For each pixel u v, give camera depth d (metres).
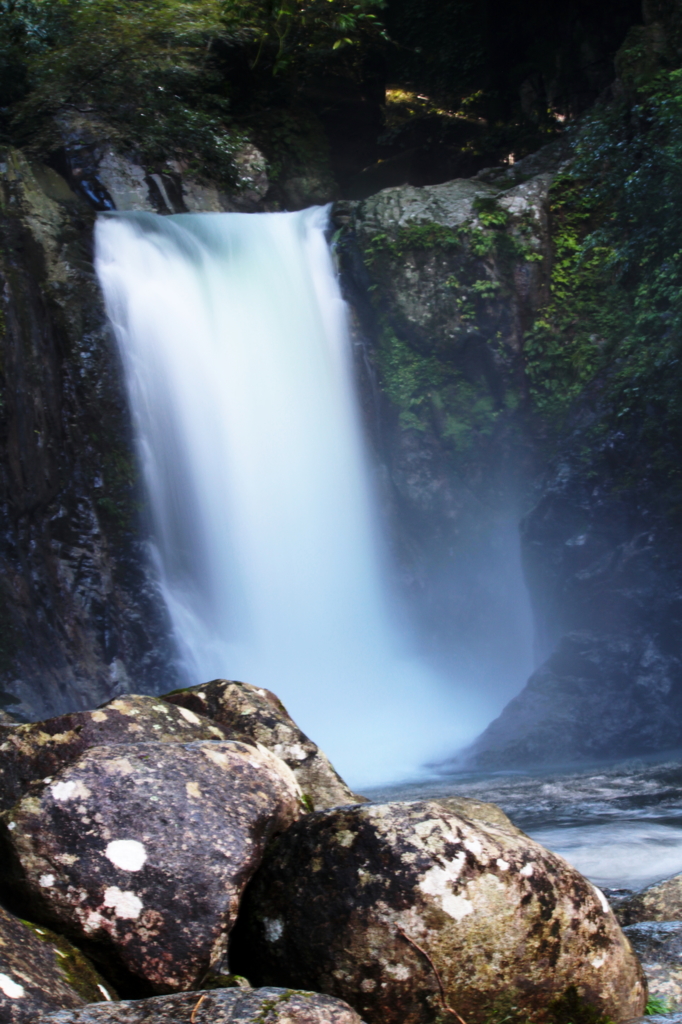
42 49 21.52
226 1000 1.92
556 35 25.55
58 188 18.06
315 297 19.88
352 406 19.66
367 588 19.23
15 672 12.84
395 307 19.28
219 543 17.98
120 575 16.33
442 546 19.09
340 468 19.39
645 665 13.82
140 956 2.14
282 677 17.97
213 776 2.42
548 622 15.64
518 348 19.00
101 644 15.51
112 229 18.06
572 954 2.39
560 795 9.96
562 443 16.58
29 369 15.37
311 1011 1.91
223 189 23.02
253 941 2.34
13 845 2.18
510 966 2.29
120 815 2.24
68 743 2.67
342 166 27.22
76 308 16.88
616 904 4.35
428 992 2.22
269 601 18.34
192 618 17.08
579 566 15.02
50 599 15.02
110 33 22.25
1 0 21.00
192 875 2.22
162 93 22.12
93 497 16.47
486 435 18.84
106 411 16.78
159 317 17.91
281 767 2.66
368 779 13.33
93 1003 1.92
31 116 21.28
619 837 7.46
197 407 18.06
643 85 19.00
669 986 3.04
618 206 18.44
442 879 2.28
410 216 19.52
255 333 19.05
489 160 26.39
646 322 17.08
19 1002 1.83
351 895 2.27
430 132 27.28
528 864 2.40
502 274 19.03
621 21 24.05
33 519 15.52
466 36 29.70
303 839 2.39
